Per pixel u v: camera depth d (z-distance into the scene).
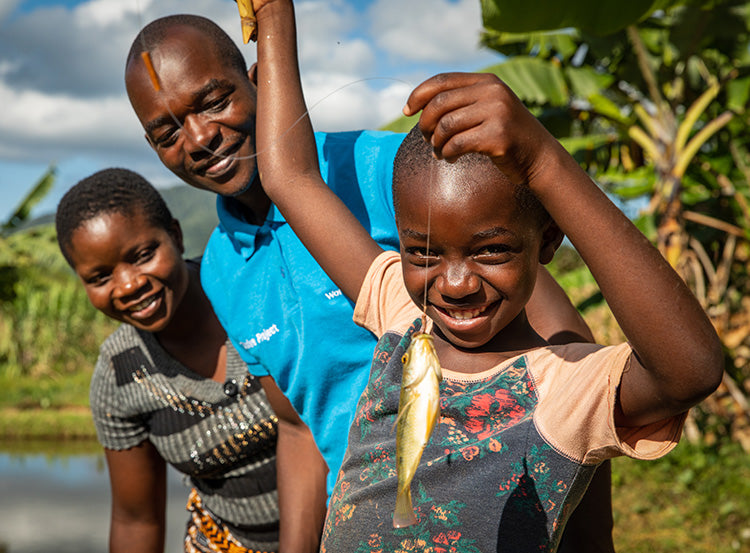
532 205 1.47
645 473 9.52
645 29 9.00
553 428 1.50
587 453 1.49
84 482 14.63
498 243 1.46
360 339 2.32
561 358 1.58
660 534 7.40
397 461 1.36
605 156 10.93
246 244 2.51
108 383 3.02
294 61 2.12
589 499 2.11
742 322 10.30
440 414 1.62
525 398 1.56
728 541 7.20
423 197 1.47
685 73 9.01
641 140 8.98
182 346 2.92
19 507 12.34
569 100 9.81
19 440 20.67
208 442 2.88
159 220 2.83
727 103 8.98
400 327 1.86
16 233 22.89
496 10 6.23
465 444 1.58
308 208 2.03
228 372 2.85
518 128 1.27
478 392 1.60
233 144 2.36
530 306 2.14
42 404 23.89
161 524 3.27
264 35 2.10
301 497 2.63
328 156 2.41
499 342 1.70
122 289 2.75
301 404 2.41
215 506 3.01
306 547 2.59
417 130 1.58
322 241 2.03
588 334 2.22
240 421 2.84
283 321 2.41
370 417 1.75
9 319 27.45
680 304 1.27
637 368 1.38
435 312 1.58
